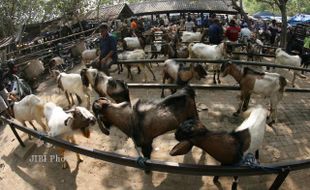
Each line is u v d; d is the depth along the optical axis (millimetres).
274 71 10031
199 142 3584
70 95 7773
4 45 10492
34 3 18812
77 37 16516
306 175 4668
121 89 6102
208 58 8797
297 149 5312
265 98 7367
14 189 5035
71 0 18156
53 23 16391
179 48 10375
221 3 27484
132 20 16109
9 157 5938
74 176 4996
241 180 4559
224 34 11688
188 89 4809
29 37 14539
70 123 4828
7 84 8500
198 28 16156
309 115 6539
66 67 11469
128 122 4477
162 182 4648
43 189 4867
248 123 4074
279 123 6176
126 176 4852
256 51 10383
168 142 5566
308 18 22500
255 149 4027
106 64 7375
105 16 22078
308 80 9195
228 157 3689
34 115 6000
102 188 4664
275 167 3449
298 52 12266
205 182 4578
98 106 4512
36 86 9703
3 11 17875
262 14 29766
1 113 7215
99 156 3947
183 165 3502
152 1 29422
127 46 11273
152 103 4594
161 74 9680
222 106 6953
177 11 27531
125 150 5473
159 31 15578
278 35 15008
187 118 4734
